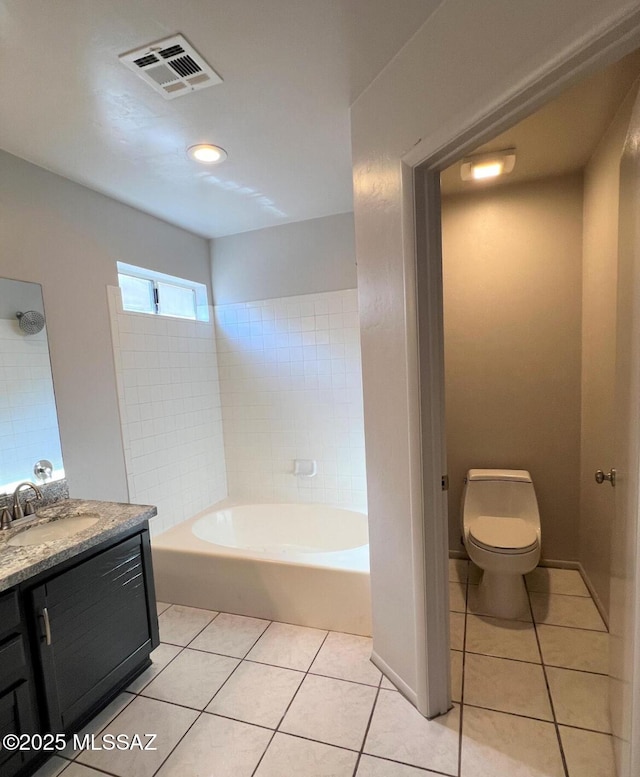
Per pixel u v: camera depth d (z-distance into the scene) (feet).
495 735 4.92
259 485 11.11
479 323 8.64
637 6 2.56
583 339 8.00
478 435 8.91
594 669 5.91
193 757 4.84
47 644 4.77
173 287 10.34
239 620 7.49
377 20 4.12
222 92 5.17
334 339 10.07
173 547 8.08
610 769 4.46
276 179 7.68
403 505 5.21
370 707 5.41
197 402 10.46
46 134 5.91
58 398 7.00
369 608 6.82
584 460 8.07
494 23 3.46
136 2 3.80
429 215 4.60
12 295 6.36
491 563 6.95
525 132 6.23
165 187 7.82
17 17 3.89
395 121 4.71
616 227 6.00
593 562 7.53
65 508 6.44
